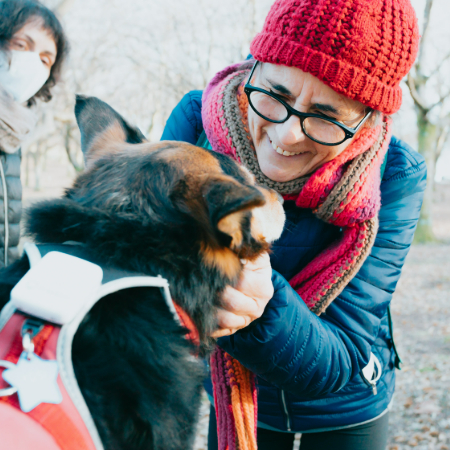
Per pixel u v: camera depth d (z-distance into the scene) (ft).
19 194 7.14
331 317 5.14
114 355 3.29
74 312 2.93
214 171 3.99
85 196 4.09
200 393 4.06
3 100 6.53
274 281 4.48
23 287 2.96
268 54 4.53
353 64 4.26
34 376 2.78
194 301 3.75
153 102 67.82
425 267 39.68
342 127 4.50
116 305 3.43
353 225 4.99
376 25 4.19
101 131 5.11
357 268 4.98
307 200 4.89
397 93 4.61
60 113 41.86
